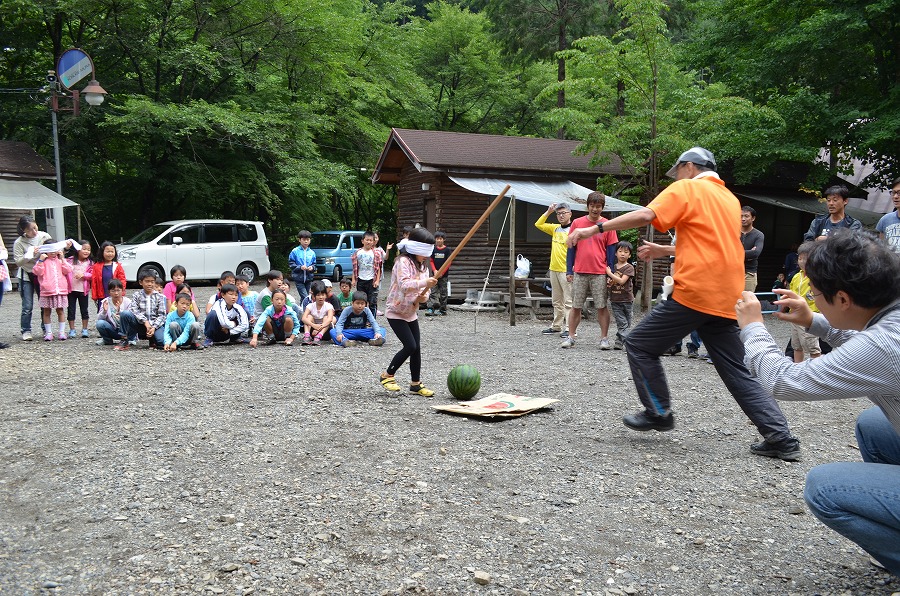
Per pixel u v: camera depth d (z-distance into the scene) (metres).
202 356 8.56
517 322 13.34
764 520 3.58
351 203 36.22
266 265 21.70
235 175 23.53
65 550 3.08
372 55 28.78
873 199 22.14
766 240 18.44
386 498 3.76
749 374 4.65
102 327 9.20
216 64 23.27
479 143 17.34
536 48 27.94
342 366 7.97
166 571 2.89
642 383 4.79
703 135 14.85
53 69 22.98
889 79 14.98
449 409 5.64
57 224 18.88
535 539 3.30
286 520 3.44
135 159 23.12
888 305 2.37
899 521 2.38
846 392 2.38
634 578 2.94
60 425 5.12
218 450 4.56
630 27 15.27
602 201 9.09
